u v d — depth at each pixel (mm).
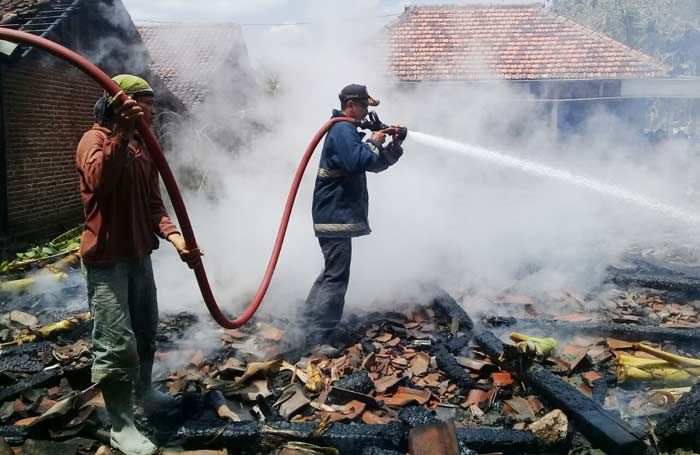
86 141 2348
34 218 8164
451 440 2486
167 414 2834
